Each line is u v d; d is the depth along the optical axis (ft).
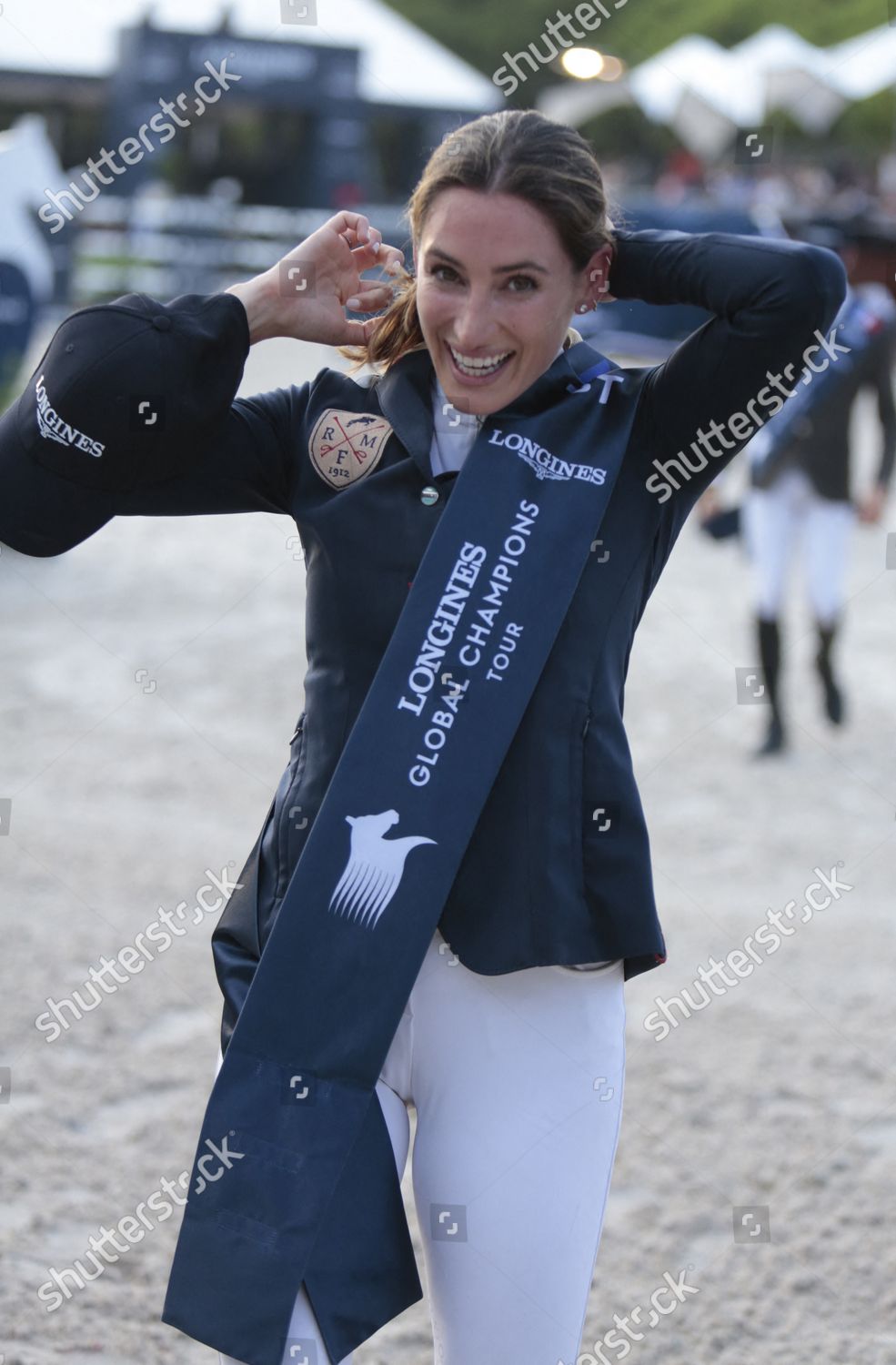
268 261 205.46
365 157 207.00
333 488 21.44
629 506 21.24
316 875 19.92
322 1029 19.79
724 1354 32.48
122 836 60.80
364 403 21.74
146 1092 42.57
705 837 63.72
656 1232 37.09
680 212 170.50
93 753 70.49
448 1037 20.47
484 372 20.43
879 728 79.82
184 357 20.92
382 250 22.67
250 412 22.15
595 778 20.57
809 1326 33.65
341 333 22.35
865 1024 48.11
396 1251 20.18
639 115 269.44
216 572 107.34
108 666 84.23
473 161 19.58
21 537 21.90
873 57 219.20
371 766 19.99
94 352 20.75
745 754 74.79
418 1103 20.80
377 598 20.81
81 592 100.48
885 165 231.50
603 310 148.97
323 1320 19.34
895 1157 40.65
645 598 21.84
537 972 20.45
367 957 19.74
